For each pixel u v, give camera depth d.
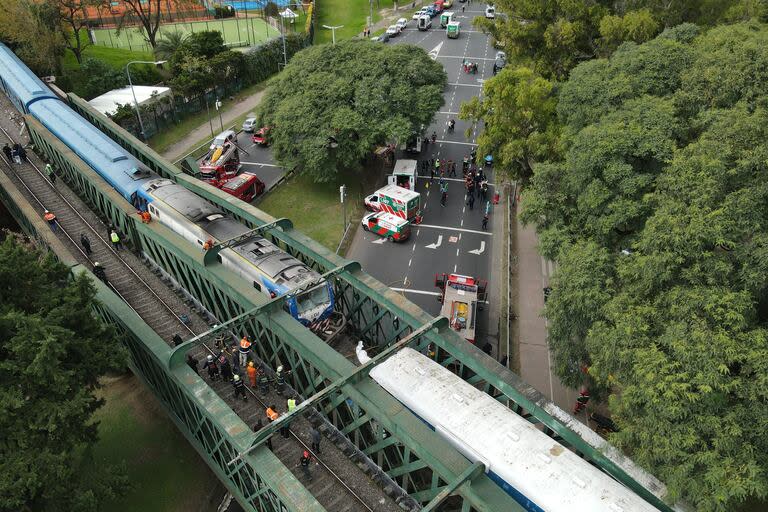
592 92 31.56
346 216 49.56
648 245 21.17
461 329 32.69
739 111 23.50
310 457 21.88
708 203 20.45
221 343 27.02
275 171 57.59
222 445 21.84
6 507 17.45
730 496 16.78
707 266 19.77
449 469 18.00
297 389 26.81
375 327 29.14
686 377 18.25
